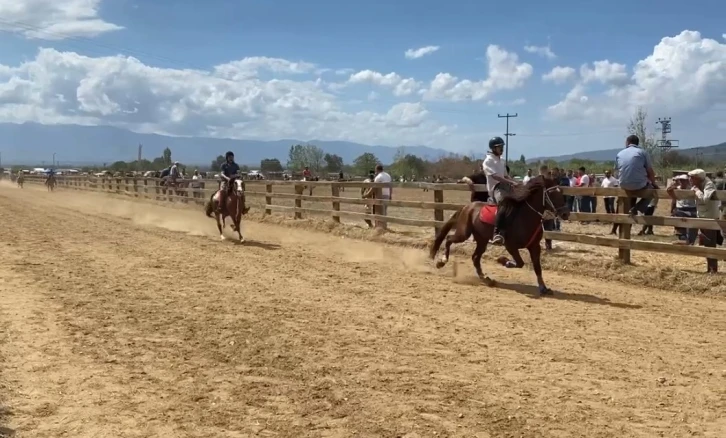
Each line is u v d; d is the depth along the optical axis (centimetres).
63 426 483
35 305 858
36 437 462
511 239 994
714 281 985
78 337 714
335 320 800
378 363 633
